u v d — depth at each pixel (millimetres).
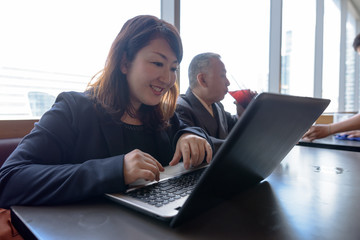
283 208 493
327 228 409
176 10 1928
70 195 501
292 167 853
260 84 3189
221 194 495
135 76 832
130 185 574
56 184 513
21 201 513
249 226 415
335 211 480
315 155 1086
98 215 455
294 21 3646
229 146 371
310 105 506
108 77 848
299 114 497
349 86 5859
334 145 1306
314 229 405
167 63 839
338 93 5582
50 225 417
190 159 761
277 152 581
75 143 743
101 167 534
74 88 1544
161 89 868
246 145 414
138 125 929
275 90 3270
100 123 789
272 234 388
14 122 1207
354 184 657
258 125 390
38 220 437
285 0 3309
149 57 811
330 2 5043
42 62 1410
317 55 4531
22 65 1343
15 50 1313
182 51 891
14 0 1293
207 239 371
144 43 806
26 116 1378
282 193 583
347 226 417
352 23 6090
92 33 1589
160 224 421
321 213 470
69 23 1494
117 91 843
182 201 482
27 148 624
